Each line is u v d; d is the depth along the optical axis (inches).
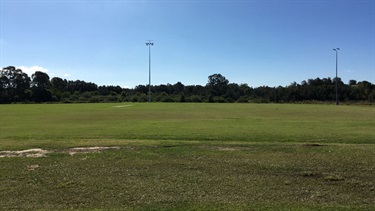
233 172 438.0
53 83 6156.5
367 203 331.3
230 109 2276.1
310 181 400.5
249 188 376.8
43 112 1947.6
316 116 1523.1
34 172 442.0
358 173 426.9
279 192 363.6
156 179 411.2
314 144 617.6
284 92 4886.8
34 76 5359.3
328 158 499.5
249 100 4817.9
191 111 2009.1
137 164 479.2
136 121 1249.4
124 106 2819.9
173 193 362.3
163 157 519.2
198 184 391.5
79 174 433.1
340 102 4018.2
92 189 376.8
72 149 585.3
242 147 592.1
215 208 319.6
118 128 970.7
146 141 673.0
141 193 362.9
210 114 1712.6
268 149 570.9
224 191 367.6
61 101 4931.1
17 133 855.7
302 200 339.9
